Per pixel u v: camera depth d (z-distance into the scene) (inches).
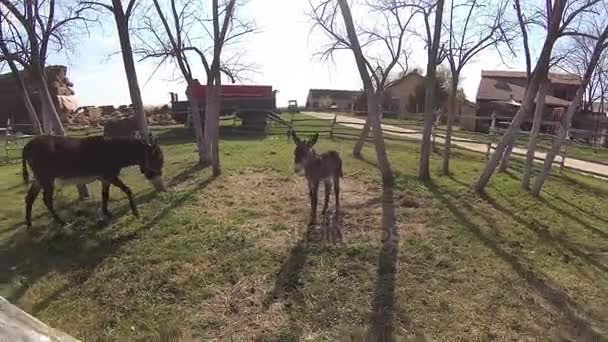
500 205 434.6
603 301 275.4
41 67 405.4
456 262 303.6
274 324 233.8
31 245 309.0
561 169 651.5
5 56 405.1
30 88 1224.2
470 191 466.6
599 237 378.0
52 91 1279.5
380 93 631.2
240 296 256.1
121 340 220.4
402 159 643.5
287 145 745.0
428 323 239.9
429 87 485.4
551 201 476.4
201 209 377.4
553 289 282.5
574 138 1339.8
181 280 267.9
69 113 1304.1
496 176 571.2
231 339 221.8
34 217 358.3
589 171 663.1
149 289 260.7
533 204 452.8
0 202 403.2
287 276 274.4
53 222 343.6
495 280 286.7
